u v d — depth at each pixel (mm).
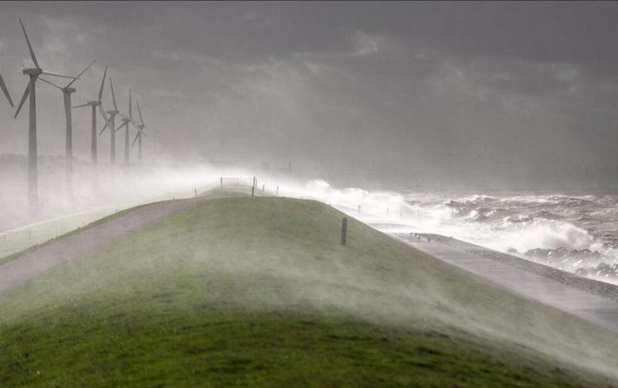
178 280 55812
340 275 60969
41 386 34750
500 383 32000
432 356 34875
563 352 50469
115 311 47656
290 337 36344
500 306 66438
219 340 36312
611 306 82688
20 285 67188
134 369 33656
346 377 29406
